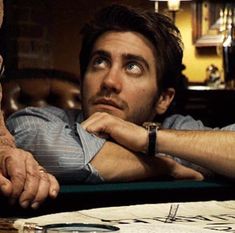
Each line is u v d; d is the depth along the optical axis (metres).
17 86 2.53
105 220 0.84
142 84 1.53
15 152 1.08
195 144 1.39
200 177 1.45
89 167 1.31
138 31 1.53
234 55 3.24
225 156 1.39
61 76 2.62
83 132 1.35
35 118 1.43
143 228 0.75
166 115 1.80
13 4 3.86
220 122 3.44
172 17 3.65
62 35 4.21
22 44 3.92
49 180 1.06
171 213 0.90
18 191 1.03
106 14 1.54
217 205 0.98
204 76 4.15
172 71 1.62
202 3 4.11
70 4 4.17
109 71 1.51
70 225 0.64
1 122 1.22
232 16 3.79
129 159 1.36
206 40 4.12
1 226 0.76
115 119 1.40
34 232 0.72
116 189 1.12
